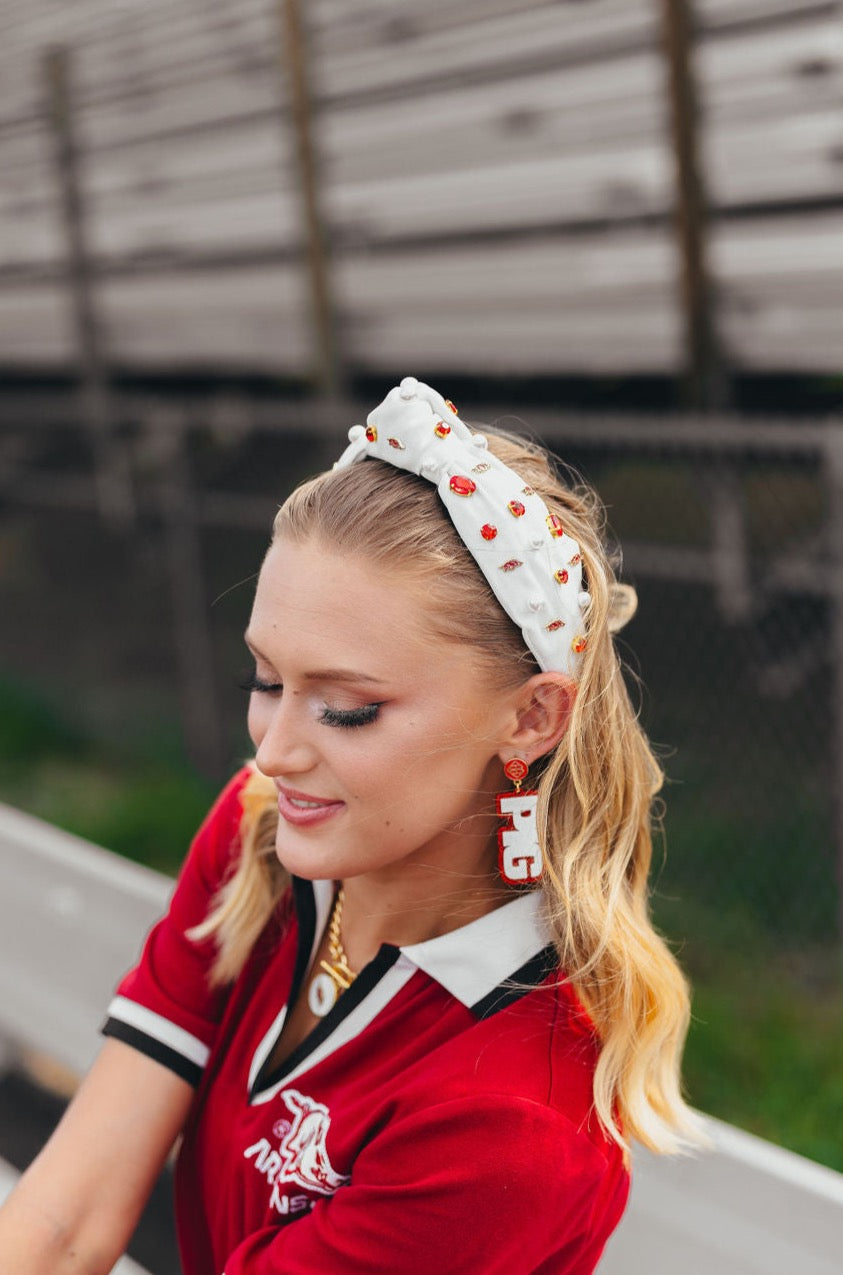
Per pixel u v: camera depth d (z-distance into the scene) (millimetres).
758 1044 3064
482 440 1002
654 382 4418
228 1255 1129
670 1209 1468
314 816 985
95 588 6820
